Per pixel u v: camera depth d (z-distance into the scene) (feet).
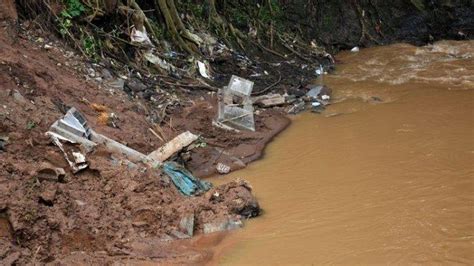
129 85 42.50
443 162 34.14
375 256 25.02
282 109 46.62
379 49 67.41
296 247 26.17
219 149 38.14
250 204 29.14
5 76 32.94
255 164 36.78
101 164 29.99
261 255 25.67
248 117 41.39
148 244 26.00
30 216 24.27
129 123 36.99
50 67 37.65
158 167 31.78
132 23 48.39
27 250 23.52
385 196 30.50
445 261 24.31
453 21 71.41
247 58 57.77
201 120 40.68
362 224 27.78
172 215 27.71
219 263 25.12
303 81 54.39
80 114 32.35
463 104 44.62
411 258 24.68
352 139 39.24
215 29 59.36
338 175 33.71
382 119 42.70
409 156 35.42
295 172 34.81
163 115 40.19
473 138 37.52
